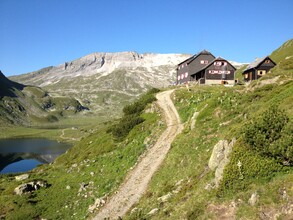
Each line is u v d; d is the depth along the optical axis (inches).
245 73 3518.7
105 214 1211.9
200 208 783.1
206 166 1042.7
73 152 2832.2
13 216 1428.4
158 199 1047.0
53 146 6003.9
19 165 4148.6
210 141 1245.7
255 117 1032.8
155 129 1934.1
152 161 1514.5
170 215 861.8
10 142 6801.2
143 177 1391.5
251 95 1503.4
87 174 1785.2
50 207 1480.1
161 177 1278.3
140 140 1866.4
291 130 750.5
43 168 2701.8
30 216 1412.4
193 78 3713.1
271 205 650.8
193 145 1317.7
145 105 2659.9
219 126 1346.0
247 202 703.7
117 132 2305.6
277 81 1592.0
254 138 789.9
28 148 5792.3
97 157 2096.5
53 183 1815.9
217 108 1594.5
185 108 2190.0
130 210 1146.7
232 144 900.6
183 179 1106.1
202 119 1574.8
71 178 1817.2
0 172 3713.1
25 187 1697.8
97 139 2662.4
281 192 659.4
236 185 768.3
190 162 1196.5
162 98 2696.9
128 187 1359.5
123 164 1653.5
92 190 1507.1
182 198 927.0
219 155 962.1
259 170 751.7
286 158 724.0
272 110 808.3
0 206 1563.7
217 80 3211.1
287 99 1128.8
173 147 1510.8
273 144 745.0
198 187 927.7
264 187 701.9
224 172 813.9
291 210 606.2
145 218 940.0
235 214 694.5
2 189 1878.7
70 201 1491.1
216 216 720.3
